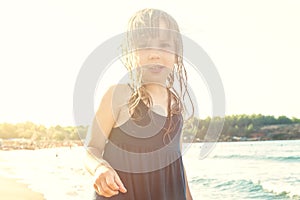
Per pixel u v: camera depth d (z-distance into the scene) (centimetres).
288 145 1612
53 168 1175
